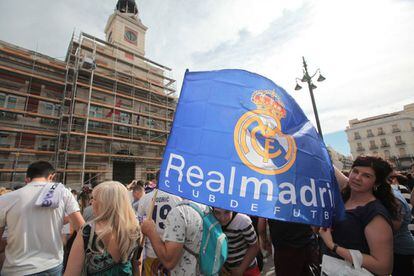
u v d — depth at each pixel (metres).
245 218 2.03
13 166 14.97
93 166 17.94
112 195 1.55
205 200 1.06
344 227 1.42
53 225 2.18
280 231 2.46
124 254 1.47
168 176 1.07
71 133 16.31
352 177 1.56
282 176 1.18
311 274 2.33
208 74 1.32
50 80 17.11
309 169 1.27
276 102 1.38
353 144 49.59
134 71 23.91
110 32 26.03
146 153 21.88
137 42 26.38
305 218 1.14
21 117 15.91
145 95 23.33
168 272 1.54
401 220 2.00
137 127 20.70
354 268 1.27
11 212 2.04
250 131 1.23
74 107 18.02
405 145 43.50
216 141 1.17
